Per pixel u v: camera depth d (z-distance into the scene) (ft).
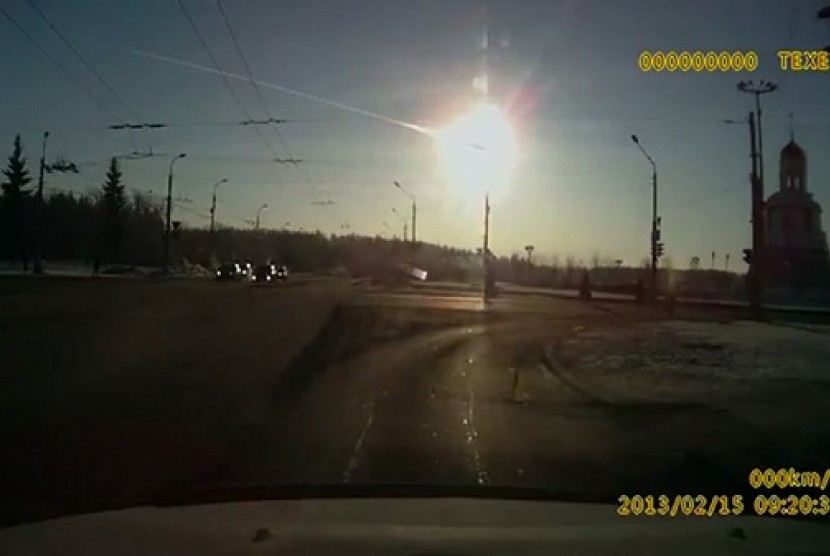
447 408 47.47
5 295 140.87
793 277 211.61
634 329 110.83
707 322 126.21
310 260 500.33
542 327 116.26
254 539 11.21
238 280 292.20
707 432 40.40
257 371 62.80
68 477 28.22
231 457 32.58
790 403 48.34
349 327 110.32
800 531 12.21
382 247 425.69
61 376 55.42
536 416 45.01
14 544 11.14
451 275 389.19
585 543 11.19
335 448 35.06
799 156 207.92
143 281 226.38
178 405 45.42
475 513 13.35
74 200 349.00
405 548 10.78
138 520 12.57
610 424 42.60
